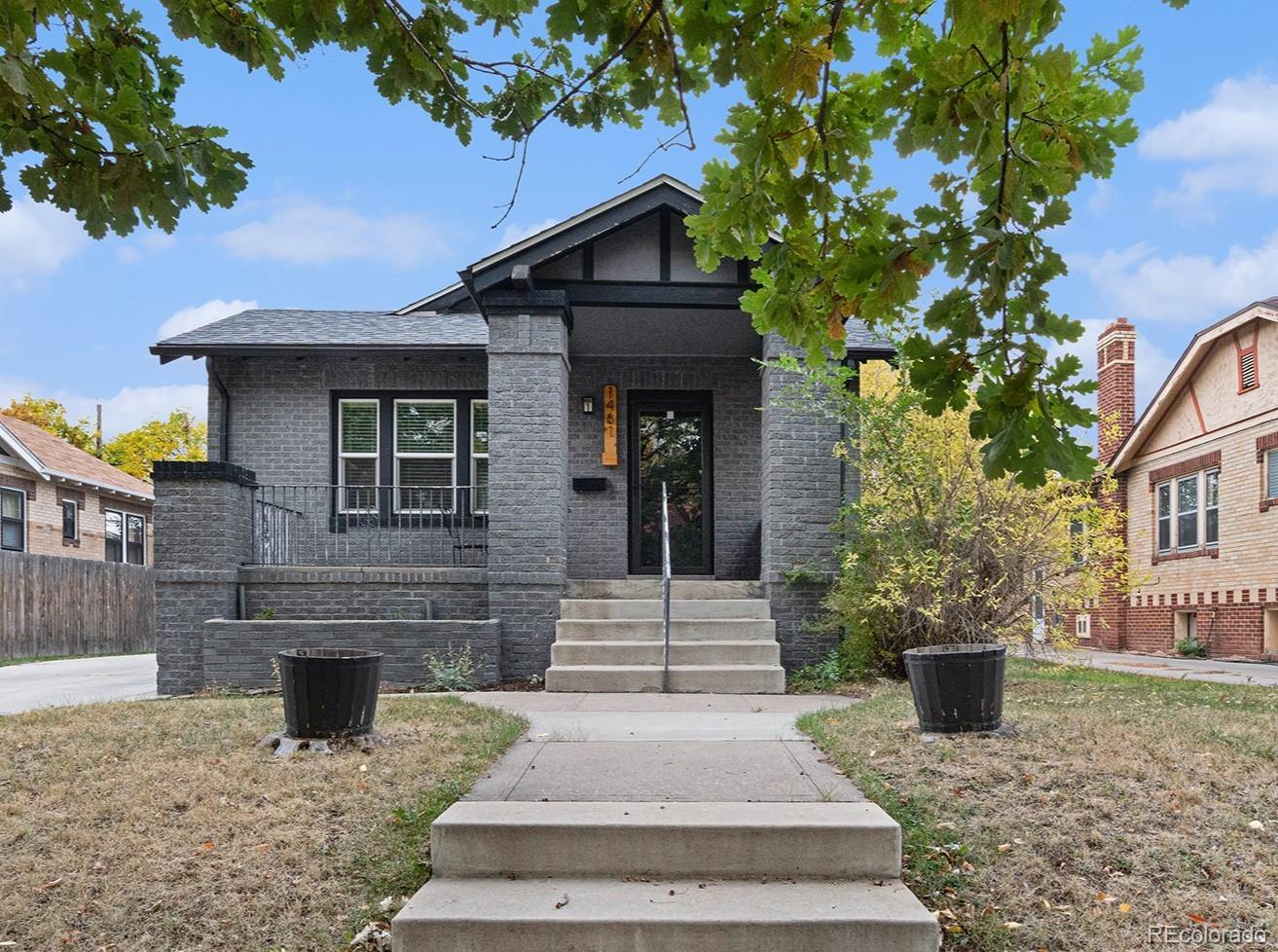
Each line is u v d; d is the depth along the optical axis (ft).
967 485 30.50
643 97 12.16
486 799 15.74
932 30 10.63
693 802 15.44
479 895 13.28
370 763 17.99
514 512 32.94
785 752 19.27
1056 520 30.55
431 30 12.63
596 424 40.47
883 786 16.47
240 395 40.88
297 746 18.93
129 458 131.85
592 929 12.35
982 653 19.45
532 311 33.40
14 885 13.56
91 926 12.85
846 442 32.63
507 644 32.50
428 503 40.91
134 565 80.79
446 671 30.35
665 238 34.27
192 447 135.33
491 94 13.83
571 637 31.60
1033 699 24.71
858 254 10.18
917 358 10.33
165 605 32.48
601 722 22.95
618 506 40.19
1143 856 14.32
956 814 15.51
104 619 70.49
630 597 34.40
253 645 31.27
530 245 33.19
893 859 13.91
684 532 40.55
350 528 40.63
